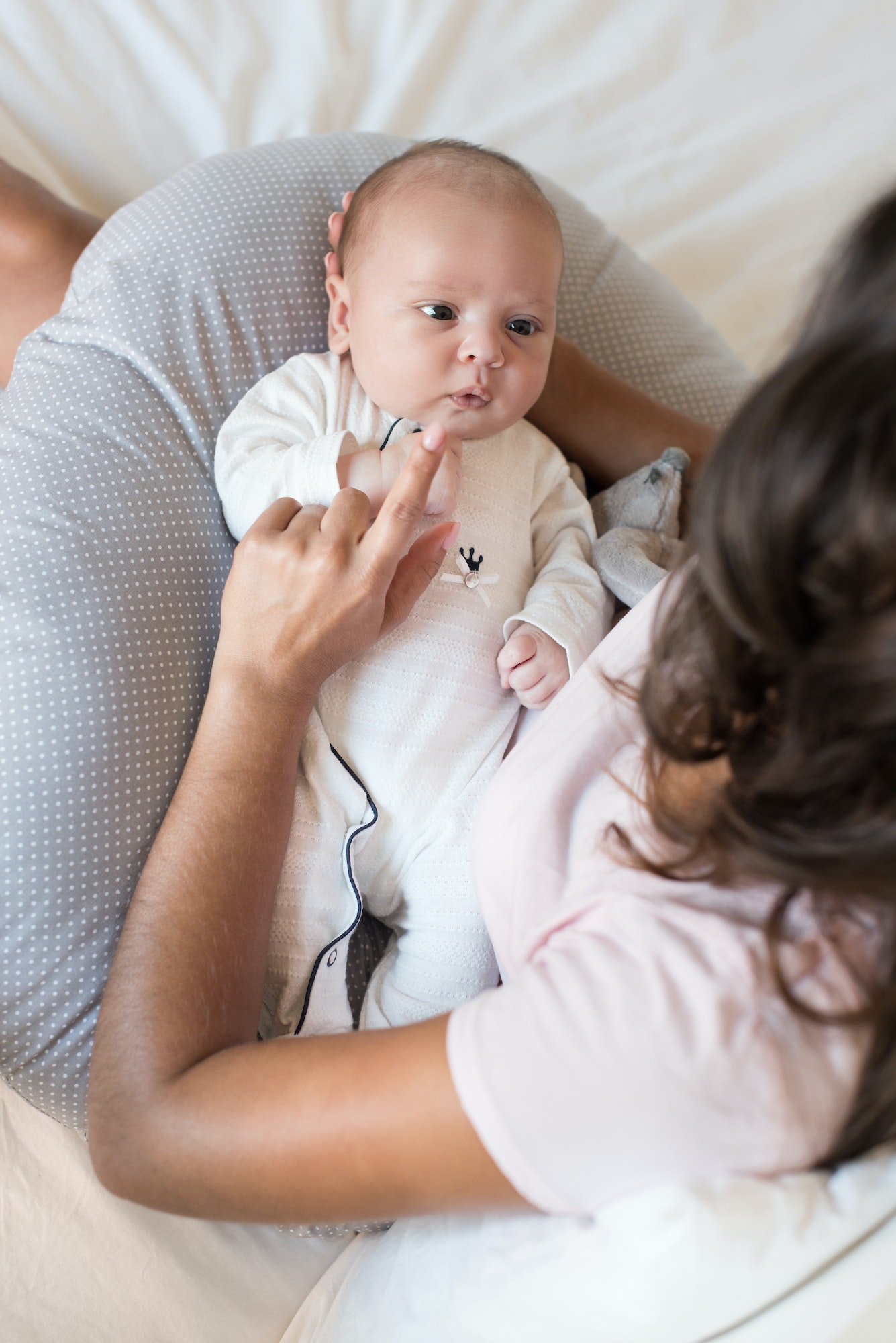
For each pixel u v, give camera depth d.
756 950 0.50
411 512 0.72
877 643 0.40
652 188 1.72
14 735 0.77
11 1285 0.71
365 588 0.73
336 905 0.84
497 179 0.89
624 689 0.68
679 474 1.01
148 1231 0.78
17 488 0.84
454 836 0.87
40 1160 0.77
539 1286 0.55
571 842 0.64
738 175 1.76
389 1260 0.71
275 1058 0.58
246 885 0.69
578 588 0.93
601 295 1.24
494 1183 0.51
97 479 0.86
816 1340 0.50
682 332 1.29
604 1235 0.52
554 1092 0.49
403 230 0.87
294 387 0.92
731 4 1.77
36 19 1.40
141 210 0.99
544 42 1.71
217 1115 0.57
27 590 0.80
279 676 0.73
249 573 0.74
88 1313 0.73
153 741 0.82
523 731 0.92
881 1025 0.47
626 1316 0.52
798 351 0.44
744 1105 0.48
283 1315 0.81
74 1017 0.77
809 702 0.43
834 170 1.76
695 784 0.57
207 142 1.53
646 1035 0.48
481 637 0.90
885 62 1.82
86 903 0.77
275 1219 0.58
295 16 1.56
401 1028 0.57
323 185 1.04
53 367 0.91
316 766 0.84
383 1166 0.53
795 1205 0.50
